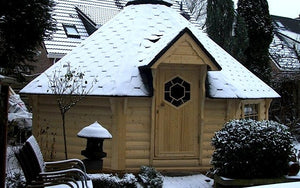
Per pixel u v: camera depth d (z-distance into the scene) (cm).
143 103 993
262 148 785
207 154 1037
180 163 1014
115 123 970
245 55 1655
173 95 1018
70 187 497
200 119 1027
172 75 1013
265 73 1670
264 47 1680
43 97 1102
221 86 1055
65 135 1006
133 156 983
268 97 1166
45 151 1083
